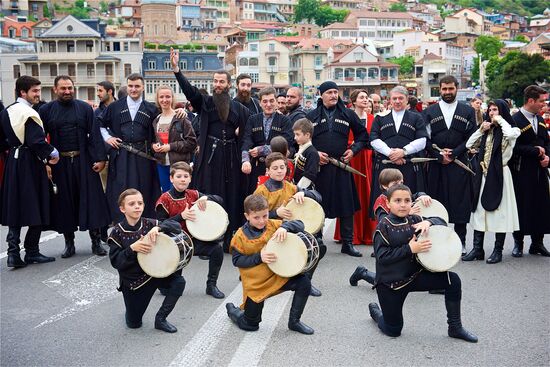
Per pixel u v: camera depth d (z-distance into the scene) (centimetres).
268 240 524
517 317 567
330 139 816
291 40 10312
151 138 850
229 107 806
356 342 510
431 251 500
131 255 520
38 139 748
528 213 791
